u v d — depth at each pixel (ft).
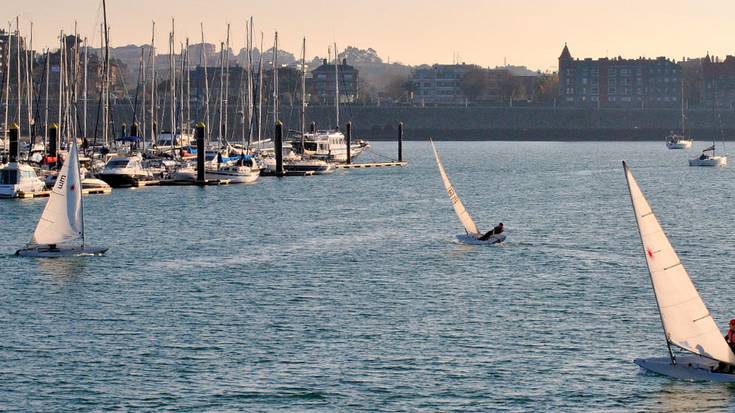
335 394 393.29
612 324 486.79
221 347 449.06
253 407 380.58
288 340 459.73
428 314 507.30
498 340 459.73
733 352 400.26
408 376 412.16
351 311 513.86
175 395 391.65
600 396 390.42
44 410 377.50
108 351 442.91
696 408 378.94
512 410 378.53
